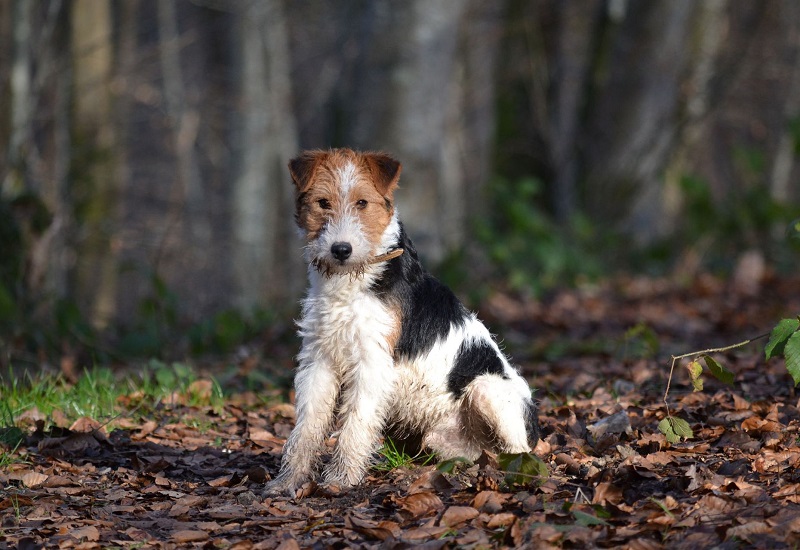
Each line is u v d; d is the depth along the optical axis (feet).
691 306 49.75
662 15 70.23
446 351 20.29
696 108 77.46
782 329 20.27
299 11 82.17
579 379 30.17
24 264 36.68
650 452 21.39
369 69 56.29
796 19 97.86
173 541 17.38
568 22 79.10
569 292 56.29
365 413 19.40
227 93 76.23
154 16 90.22
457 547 16.07
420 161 56.44
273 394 29.60
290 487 19.70
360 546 16.57
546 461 20.74
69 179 53.78
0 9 52.13
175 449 23.54
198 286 78.48
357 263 18.62
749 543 15.55
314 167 19.51
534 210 61.93
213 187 89.66
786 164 104.78
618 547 15.74
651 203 72.95
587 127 74.02
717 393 26.48
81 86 57.93
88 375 28.81
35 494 19.69
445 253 57.88
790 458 19.54
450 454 20.93
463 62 76.13
